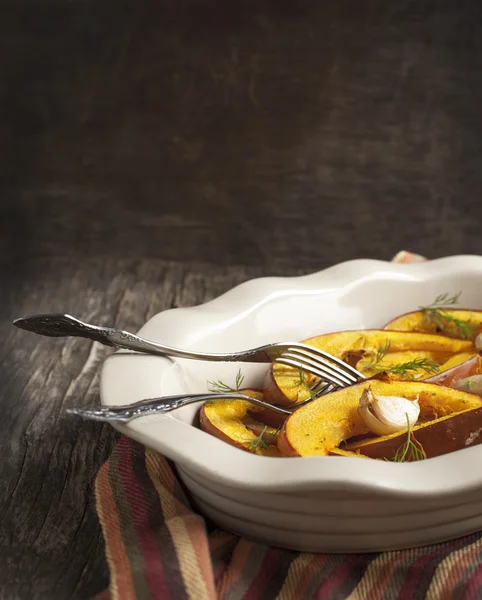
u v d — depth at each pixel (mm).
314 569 554
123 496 588
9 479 651
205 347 667
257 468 526
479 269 739
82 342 831
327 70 1148
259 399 659
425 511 539
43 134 1197
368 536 550
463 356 691
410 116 1166
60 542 595
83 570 573
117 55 1157
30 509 623
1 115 1191
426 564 548
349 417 602
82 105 1182
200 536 552
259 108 1170
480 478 521
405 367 666
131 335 621
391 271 740
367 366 680
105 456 673
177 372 634
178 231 1230
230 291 712
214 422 613
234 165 1196
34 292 975
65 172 1213
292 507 535
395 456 582
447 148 1179
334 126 1172
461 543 565
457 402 618
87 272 1025
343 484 509
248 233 1226
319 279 731
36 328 616
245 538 577
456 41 1135
